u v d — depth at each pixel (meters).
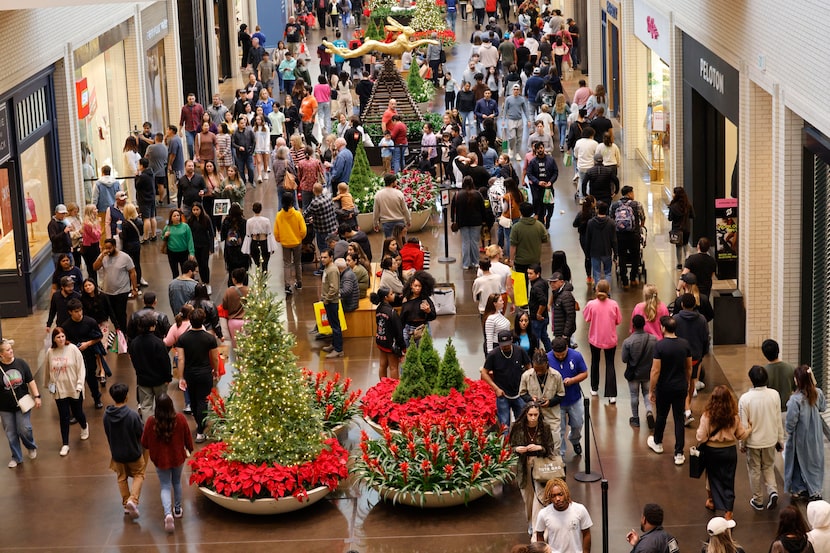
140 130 35.88
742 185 22.27
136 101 35.94
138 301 25.50
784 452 16.25
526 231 23.84
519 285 22.41
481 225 26.86
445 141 33.03
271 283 26.58
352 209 26.88
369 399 18.67
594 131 33.06
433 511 16.72
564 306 19.95
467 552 15.55
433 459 16.69
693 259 22.02
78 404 19.05
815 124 17.34
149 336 18.77
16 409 18.19
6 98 24.03
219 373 19.86
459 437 17.05
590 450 18.16
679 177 29.09
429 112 43.97
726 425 15.56
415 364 18.44
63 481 17.94
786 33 18.98
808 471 16.05
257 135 35.69
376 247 28.84
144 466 16.88
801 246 19.27
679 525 15.95
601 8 44.41
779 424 16.00
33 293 25.42
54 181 27.97
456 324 23.84
